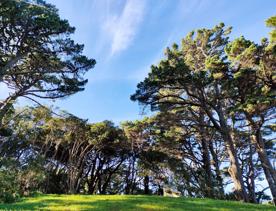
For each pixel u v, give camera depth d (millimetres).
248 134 29531
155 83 26594
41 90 24859
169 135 32344
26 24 21625
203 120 33344
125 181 46719
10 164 23641
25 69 24438
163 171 39062
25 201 18500
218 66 26406
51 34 22812
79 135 37969
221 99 29578
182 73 26078
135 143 37844
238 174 27531
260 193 40312
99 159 45062
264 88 25219
